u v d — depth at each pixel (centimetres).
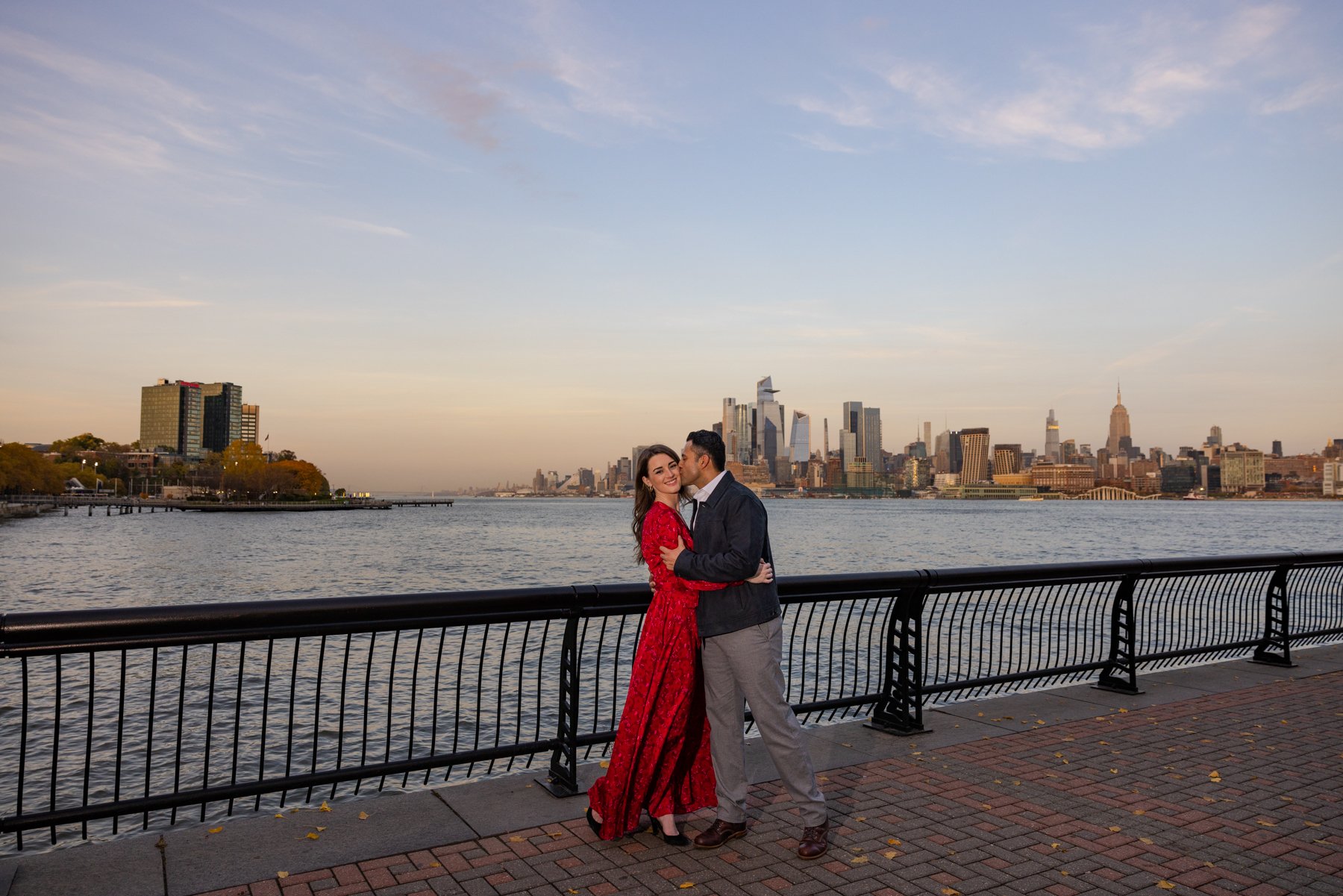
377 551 7362
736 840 473
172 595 3953
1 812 1017
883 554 6819
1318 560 1010
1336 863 449
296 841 459
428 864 434
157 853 439
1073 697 827
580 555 6906
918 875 430
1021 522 16412
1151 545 8244
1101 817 511
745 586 452
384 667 1698
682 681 460
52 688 1658
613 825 454
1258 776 589
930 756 629
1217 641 1146
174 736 1339
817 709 677
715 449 462
